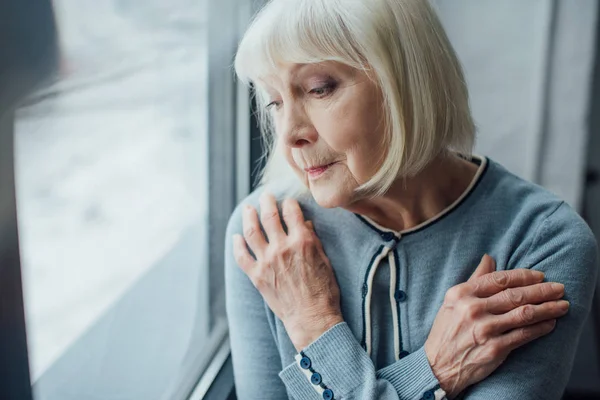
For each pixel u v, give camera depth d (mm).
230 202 1476
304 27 767
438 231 948
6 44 545
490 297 860
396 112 808
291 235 974
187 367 1249
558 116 2008
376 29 772
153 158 1146
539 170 2061
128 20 841
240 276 1016
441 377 867
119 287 1085
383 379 879
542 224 922
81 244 955
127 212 1080
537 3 1935
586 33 1915
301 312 933
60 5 634
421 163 862
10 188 608
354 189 869
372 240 969
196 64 1262
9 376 652
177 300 1313
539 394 847
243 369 1012
